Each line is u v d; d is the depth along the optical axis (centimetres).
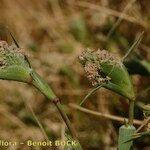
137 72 20
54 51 29
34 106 26
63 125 23
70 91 26
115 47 27
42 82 11
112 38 28
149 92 24
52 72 28
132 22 27
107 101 25
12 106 26
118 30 28
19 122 25
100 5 29
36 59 28
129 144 12
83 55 11
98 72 12
